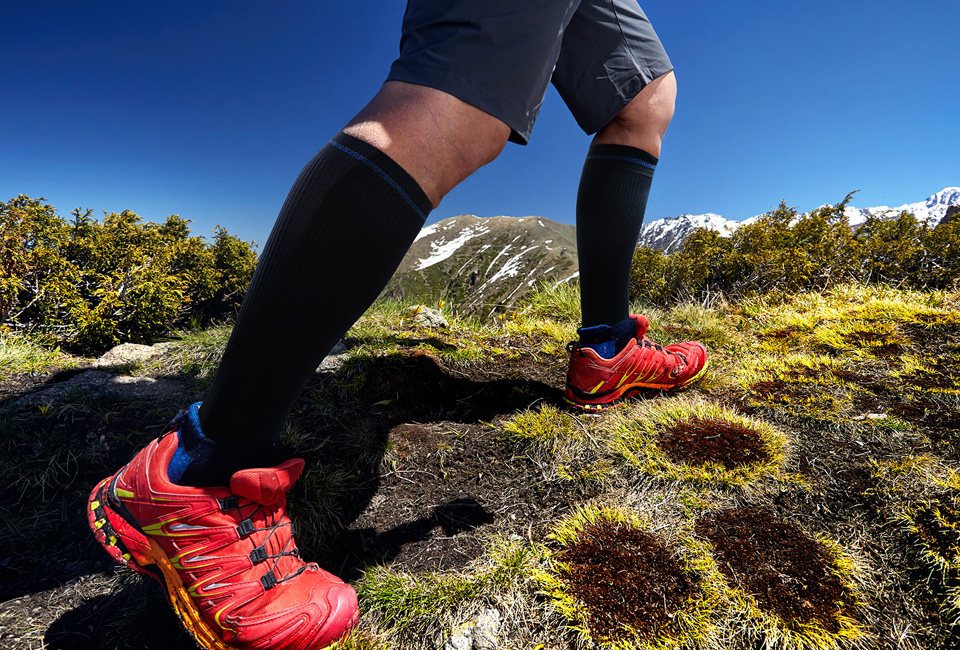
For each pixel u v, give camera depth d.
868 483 1.23
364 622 0.97
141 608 1.00
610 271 1.60
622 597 0.98
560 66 1.34
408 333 2.54
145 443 1.43
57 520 1.19
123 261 4.00
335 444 1.52
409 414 1.76
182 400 1.68
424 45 0.77
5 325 2.77
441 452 1.53
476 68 0.76
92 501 0.88
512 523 1.23
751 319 3.12
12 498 1.23
